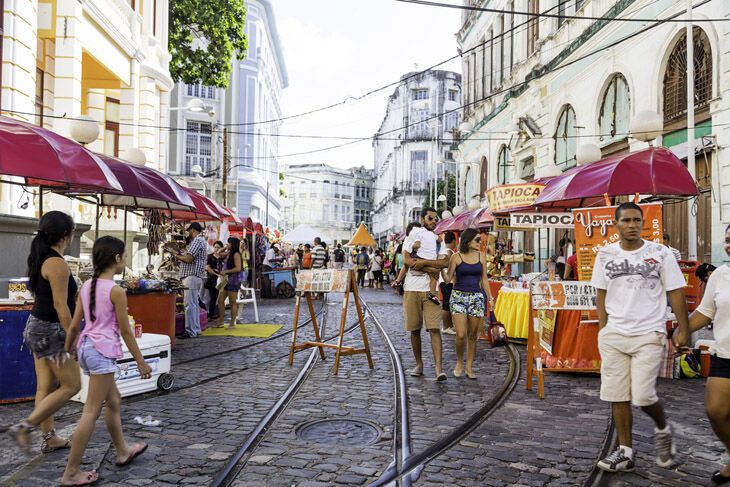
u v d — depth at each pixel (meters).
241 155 40.59
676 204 13.31
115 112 17.89
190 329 10.75
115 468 4.13
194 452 4.47
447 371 7.81
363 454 4.49
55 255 4.24
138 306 8.62
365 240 24.94
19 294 6.10
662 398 6.45
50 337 4.21
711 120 11.91
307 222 101.88
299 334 11.17
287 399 6.17
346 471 4.14
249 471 4.12
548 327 7.96
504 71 26.89
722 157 11.40
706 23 11.87
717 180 11.54
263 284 20.58
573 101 18.48
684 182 7.93
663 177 7.88
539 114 21.42
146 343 6.31
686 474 4.16
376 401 6.12
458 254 7.52
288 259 27.80
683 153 12.83
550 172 13.12
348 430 5.11
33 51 10.82
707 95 12.10
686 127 12.77
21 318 5.98
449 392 6.60
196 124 39.34
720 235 11.42
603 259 4.32
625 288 4.18
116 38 15.62
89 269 8.11
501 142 26.78
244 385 6.81
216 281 13.73
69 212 12.26
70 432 4.93
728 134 11.23
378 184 86.25
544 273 10.62
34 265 4.23
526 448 4.69
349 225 105.38
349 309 16.06
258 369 7.78
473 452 4.58
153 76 18.58
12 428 4.02
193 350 9.23
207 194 38.78
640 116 8.78
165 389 6.50
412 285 7.31
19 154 5.76
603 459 4.24
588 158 10.29
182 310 10.70
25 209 10.10
